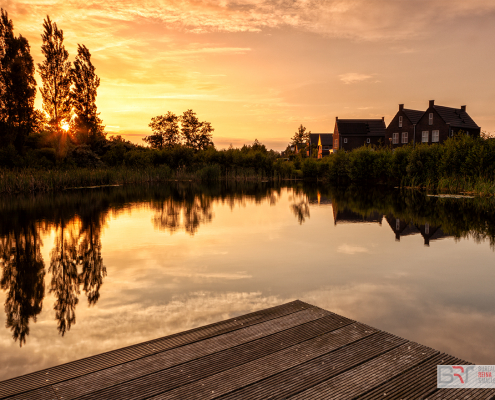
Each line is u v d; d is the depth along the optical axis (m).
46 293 4.39
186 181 31.00
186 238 7.62
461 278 4.94
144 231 8.39
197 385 2.40
